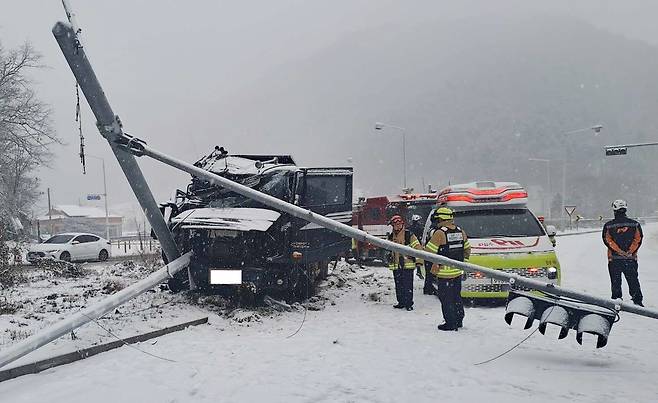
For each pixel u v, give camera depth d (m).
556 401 5.62
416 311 10.72
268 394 5.87
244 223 10.16
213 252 10.64
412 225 15.55
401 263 10.93
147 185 9.57
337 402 5.63
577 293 7.24
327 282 13.91
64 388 6.05
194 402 5.68
